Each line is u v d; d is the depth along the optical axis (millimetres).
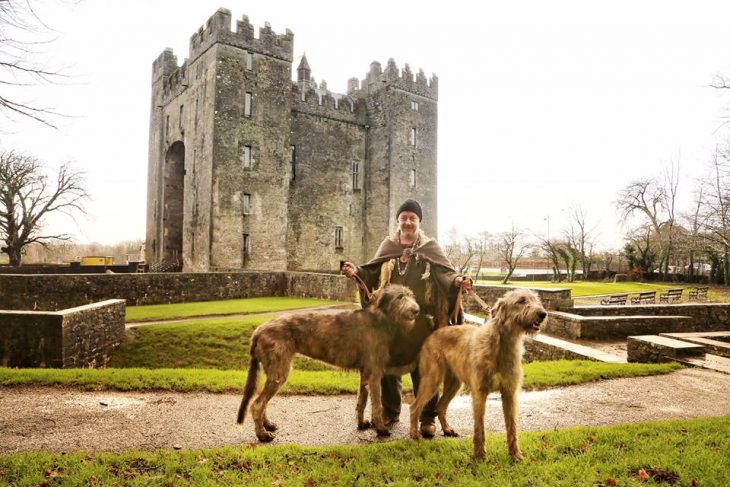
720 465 4129
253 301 22234
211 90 34594
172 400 6711
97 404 6477
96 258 49188
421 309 5367
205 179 34750
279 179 37250
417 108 45875
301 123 42031
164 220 42438
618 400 6812
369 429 5516
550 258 56094
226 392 7172
